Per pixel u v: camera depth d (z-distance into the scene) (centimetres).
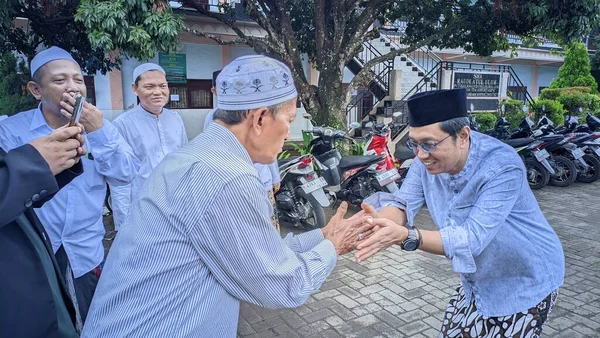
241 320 336
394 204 209
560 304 360
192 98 1143
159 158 352
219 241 123
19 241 141
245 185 126
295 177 520
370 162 566
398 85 1123
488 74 1099
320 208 524
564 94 1268
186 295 125
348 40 848
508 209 168
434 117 164
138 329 124
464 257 163
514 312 179
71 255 233
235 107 133
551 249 184
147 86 343
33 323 139
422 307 355
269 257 129
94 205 240
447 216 189
